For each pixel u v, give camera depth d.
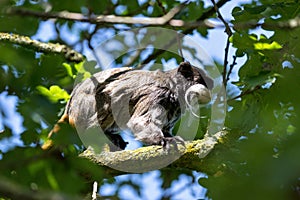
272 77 7.08
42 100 8.34
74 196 6.31
